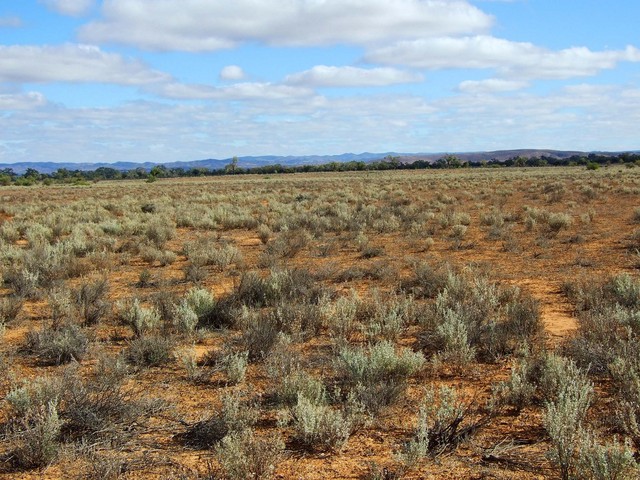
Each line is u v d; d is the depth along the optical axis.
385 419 6.19
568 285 12.17
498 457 5.25
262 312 10.40
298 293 12.03
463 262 16.59
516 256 17.50
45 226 28.78
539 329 9.08
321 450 5.50
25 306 12.30
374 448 5.53
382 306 10.23
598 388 6.89
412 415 6.29
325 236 24.08
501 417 6.18
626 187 44.69
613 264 15.48
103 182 140.75
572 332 9.17
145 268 17.41
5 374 7.79
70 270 15.95
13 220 34.03
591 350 7.56
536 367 7.26
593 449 4.58
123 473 5.12
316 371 7.71
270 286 11.86
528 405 6.46
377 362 7.21
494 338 8.35
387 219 27.77
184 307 10.08
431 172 141.12
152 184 109.75
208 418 6.11
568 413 5.41
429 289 12.31
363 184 73.00
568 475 4.73
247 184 91.81
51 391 6.39
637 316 8.56
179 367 8.13
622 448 4.81
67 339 8.62
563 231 22.89
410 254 18.72
